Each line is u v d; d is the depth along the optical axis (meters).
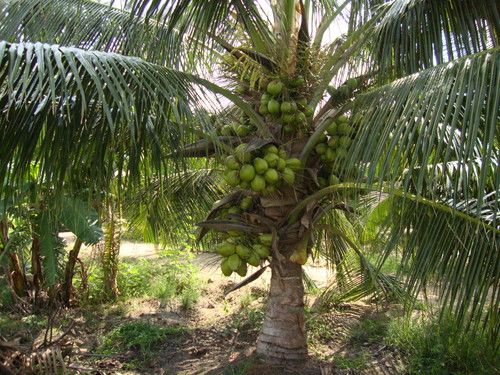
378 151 2.67
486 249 3.12
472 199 3.27
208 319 6.22
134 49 4.46
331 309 6.38
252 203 4.27
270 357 4.38
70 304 6.60
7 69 2.45
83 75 2.69
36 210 5.44
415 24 3.51
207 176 5.62
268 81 3.98
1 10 4.21
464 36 3.31
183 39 4.66
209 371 4.46
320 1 4.84
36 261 6.45
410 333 4.98
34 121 2.59
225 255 4.03
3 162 2.58
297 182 4.08
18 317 6.01
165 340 5.37
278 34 4.05
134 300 7.04
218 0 3.39
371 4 4.25
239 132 4.08
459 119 2.99
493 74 2.42
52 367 3.94
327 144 3.94
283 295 4.36
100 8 4.58
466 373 4.33
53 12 4.35
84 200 5.42
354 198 4.01
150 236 6.52
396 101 2.84
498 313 3.19
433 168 2.41
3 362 3.85
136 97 2.85
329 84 4.15
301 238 4.12
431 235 3.28
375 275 3.88
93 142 2.85
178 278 7.82
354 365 4.57
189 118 2.97
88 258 7.65
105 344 5.20
